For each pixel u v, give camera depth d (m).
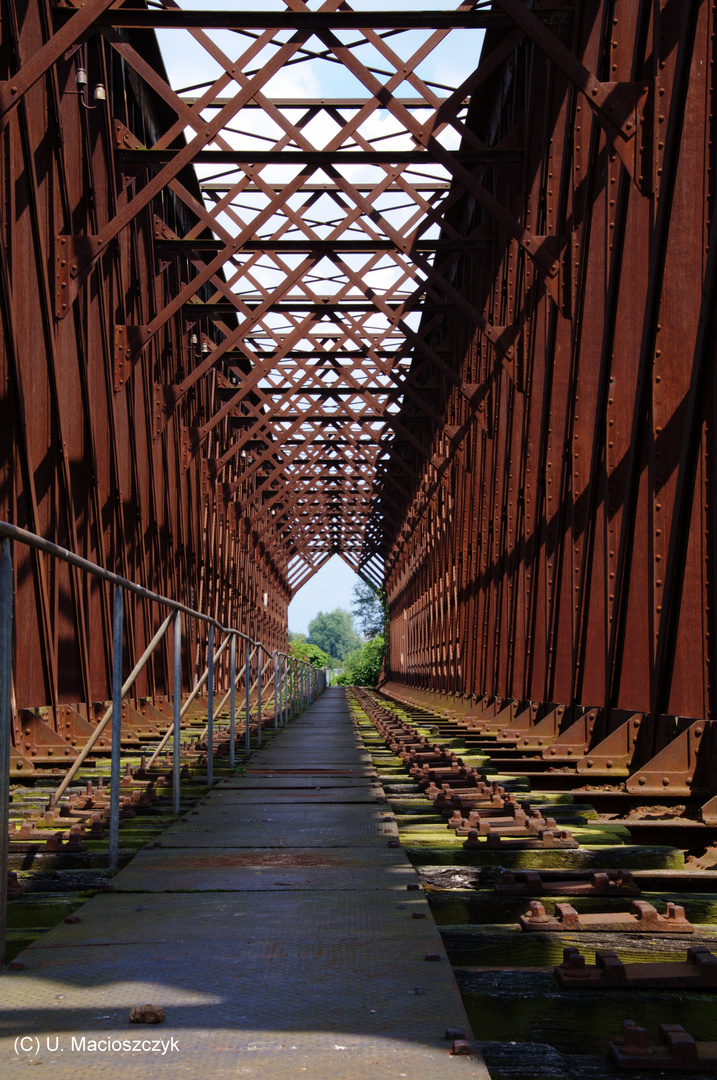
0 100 8.27
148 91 14.21
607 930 3.20
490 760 9.56
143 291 14.48
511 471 14.12
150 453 15.10
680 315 7.02
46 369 9.80
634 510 7.90
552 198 11.30
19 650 8.82
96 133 11.77
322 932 3.13
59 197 10.30
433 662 24.75
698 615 6.54
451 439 19.92
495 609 15.28
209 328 21.77
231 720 9.45
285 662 19.36
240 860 4.48
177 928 3.20
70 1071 2.00
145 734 12.38
